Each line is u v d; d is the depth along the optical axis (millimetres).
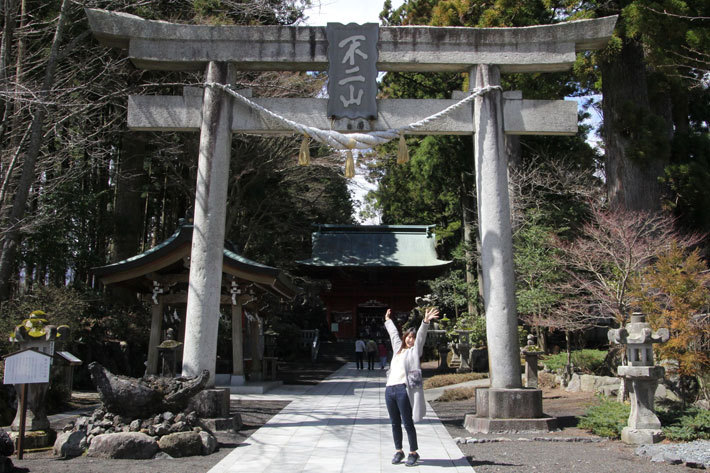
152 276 14867
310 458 6945
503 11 17594
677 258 9359
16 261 16609
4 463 6129
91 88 15227
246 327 19562
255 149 22625
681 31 14000
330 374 23969
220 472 6254
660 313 9523
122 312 20094
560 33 9969
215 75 9977
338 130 10039
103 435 7148
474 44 10016
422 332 6582
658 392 10445
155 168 24250
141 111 9977
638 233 12570
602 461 6793
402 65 10195
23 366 7152
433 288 35344
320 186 27375
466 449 7578
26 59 13656
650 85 17469
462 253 29375
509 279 9383
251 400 13500
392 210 37250
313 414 10852
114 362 17125
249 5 16172
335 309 40969
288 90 19969
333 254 39625
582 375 14383
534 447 7676
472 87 10109
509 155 21297
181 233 14289
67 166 19953
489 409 8945
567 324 14203
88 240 19703
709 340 9133
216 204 9633
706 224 17406
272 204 27641
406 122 10086
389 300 41000
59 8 15461
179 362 18328
